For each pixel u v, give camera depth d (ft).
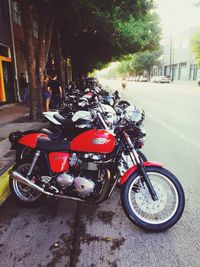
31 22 34.12
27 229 11.94
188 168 18.48
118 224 12.17
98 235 11.40
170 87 124.36
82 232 11.64
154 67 271.28
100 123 17.84
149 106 51.88
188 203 13.73
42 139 13.21
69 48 91.76
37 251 10.46
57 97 40.93
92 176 12.00
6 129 29.25
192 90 99.40
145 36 94.22
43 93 38.52
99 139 11.57
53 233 11.60
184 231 11.52
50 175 12.66
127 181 11.57
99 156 11.73
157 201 11.89
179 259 9.88
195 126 31.91
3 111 44.42
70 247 10.66
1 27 53.93
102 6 41.47
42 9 34.45
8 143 23.02
